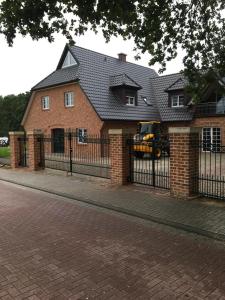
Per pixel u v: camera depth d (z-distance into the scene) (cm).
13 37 692
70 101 2312
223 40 839
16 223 619
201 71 898
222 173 1244
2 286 369
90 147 1923
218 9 804
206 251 475
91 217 665
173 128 805
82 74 2203
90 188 969
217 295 347
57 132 2448
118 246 495
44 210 723
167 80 2714
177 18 805
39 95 2569
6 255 461
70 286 368
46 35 712
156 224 615
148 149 1702
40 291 357
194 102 972
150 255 459
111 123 2097
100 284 372
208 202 764
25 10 656
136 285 370
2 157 1909
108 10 705
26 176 1244
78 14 695
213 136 2342
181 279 384
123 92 2252
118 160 1009
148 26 800
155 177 1058
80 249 483
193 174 802
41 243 509
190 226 585
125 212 698
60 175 1248
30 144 1416
